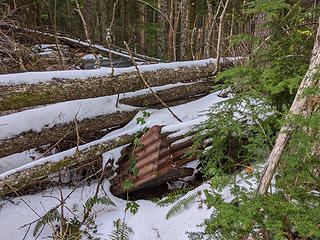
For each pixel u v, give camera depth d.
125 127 3.35
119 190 2.83
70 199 2.81
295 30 2.16
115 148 2.98
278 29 2.30
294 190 1.54
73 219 2.51
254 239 1.60
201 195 2.48
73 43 6.84
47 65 4.33
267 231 1.65
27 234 2.32
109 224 2.47
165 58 8.81
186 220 2.31
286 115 1.47
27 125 2.74
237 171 2.64
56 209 2.44
